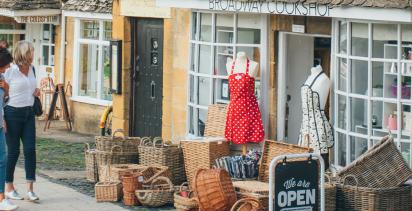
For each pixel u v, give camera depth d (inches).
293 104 661.9
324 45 660.7
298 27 633.0
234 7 642.8
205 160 628.7
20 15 986.7
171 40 743.7
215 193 532.7
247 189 549.3
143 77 807.1
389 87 570.9
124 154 646.5
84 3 949.8
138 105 813.9
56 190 625.9
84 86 967.0
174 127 738.8
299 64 661.3
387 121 574.6
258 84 661.3
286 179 463.2
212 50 687.7
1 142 550.6
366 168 549.6
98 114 944.9
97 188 597.0
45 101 1043.9
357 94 587.2
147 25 797.9
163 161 629.0
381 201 541.6
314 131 603.2
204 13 695.1
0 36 1067.3
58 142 887.7
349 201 548.7
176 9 734.5
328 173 572.4
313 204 471.5
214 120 669.3
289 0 598.5
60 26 1014.4
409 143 566.3
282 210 462.6
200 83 705.6
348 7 562.9
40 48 1061.8
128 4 799.7
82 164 750.5
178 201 549.6
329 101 616.1
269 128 658.2
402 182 545.6
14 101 574.9
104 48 941.8
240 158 607.5
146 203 579.5
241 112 644.7
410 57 559.8
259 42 660.1
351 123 593.0
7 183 589.3
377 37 572.1
